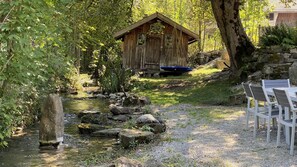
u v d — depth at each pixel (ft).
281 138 18.02
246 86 19.83
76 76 47.93
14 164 16.21
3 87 13.35
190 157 15.30
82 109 33.17
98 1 32.07
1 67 12.46
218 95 35.22
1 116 13.70
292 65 32.65
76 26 27.02
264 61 37.47
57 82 41.55
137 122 22.62
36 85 24.97
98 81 53.21
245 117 24.21
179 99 34.94
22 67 12.78
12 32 12.04
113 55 51.67
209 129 20.85
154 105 31.73
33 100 25.39
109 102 38.22
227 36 40.81
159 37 62.90
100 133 22.22
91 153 18.06
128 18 37.50
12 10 12.05
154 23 60.49
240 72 38.86
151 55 62.64
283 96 15.30
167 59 63.05
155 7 84.43
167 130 21.29
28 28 12.37
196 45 82.23
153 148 17.47
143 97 34.53
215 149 16.38
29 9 11.85
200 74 57.67
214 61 67.21
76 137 21.93
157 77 58.44
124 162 14.30
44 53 16.42
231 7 39.40
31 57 13.26
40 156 17.61
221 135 19.20
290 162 14.05
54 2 15.58
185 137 19.13
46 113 19.76
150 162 14.92
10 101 13.39
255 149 16.12
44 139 19.56
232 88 36.45
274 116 17.46
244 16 65.77
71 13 25.93
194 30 82.84
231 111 26.86
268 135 17.24
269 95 18.19
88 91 47.73
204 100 33.60
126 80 45.75
